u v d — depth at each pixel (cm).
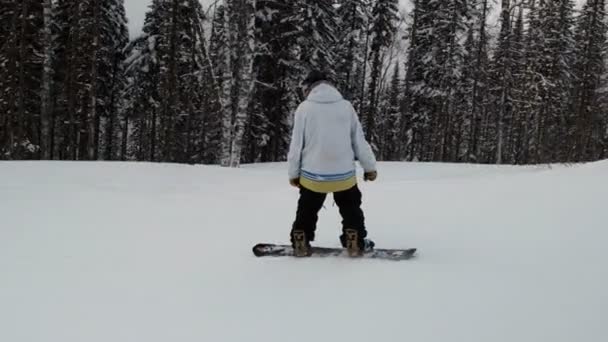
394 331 269
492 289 316
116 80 3456
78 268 392
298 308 306
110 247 454
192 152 3466
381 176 1698
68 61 2750
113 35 3144
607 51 3822
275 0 2494
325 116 395
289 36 2628
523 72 3528
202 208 659
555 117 3894
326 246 458
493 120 4491
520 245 416
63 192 757
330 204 669
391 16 3291
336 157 394
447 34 3206
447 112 3341
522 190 662
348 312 295
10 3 2488
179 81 2914
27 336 276
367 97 3925
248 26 1459
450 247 424
